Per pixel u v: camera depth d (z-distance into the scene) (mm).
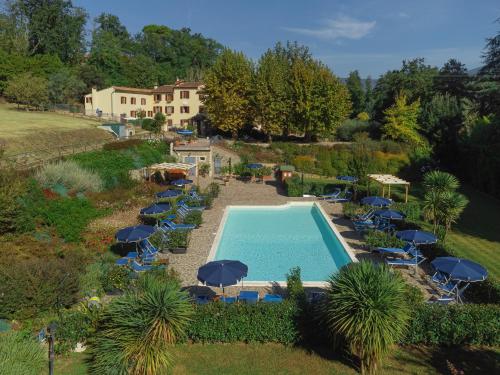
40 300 14359
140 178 36938
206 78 61375
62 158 30469
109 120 62500
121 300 11859
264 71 58469
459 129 50938
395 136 54844
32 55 79625
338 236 24734
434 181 26234
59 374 11586
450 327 12945
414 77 63625
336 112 56750
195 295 16344
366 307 11195
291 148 54562
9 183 20422
